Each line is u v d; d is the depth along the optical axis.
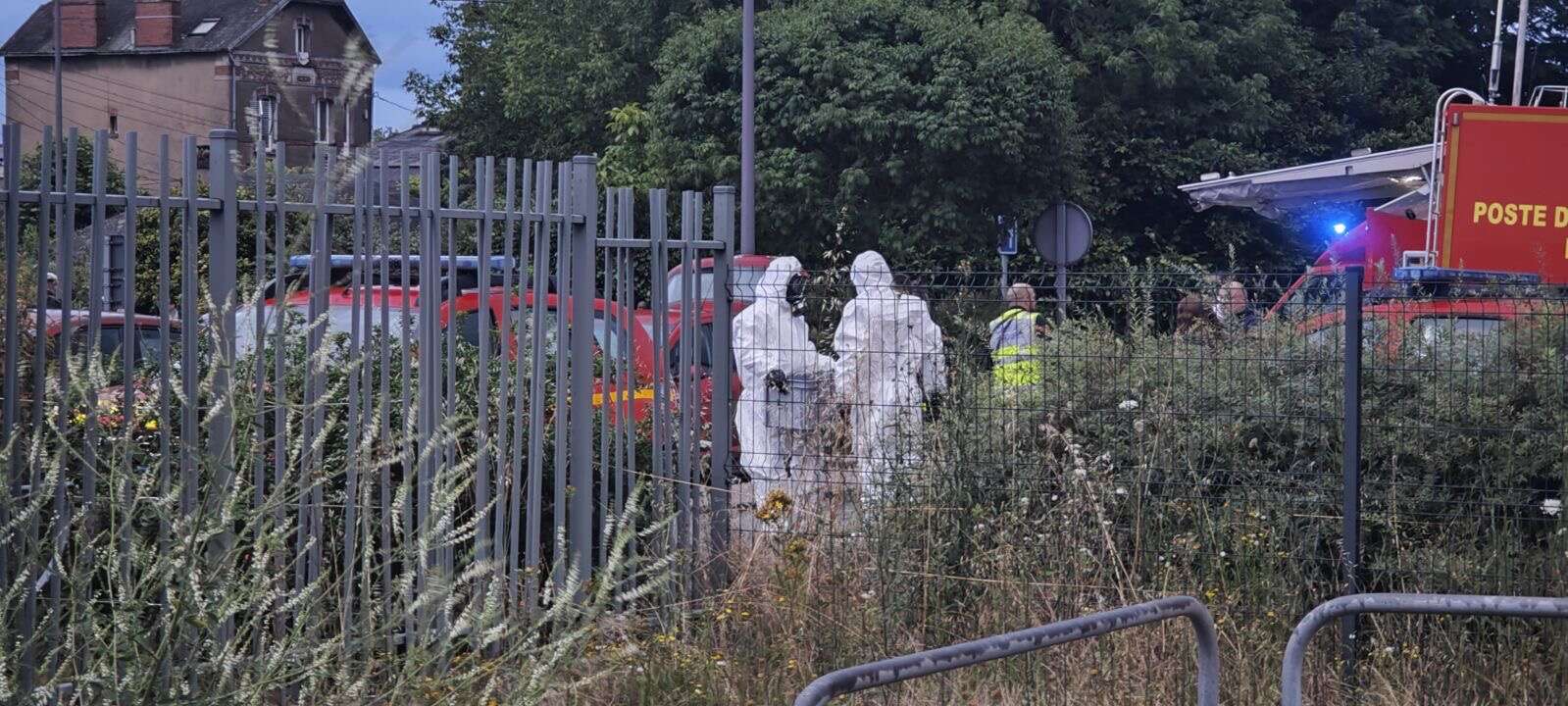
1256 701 5.34
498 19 38.09
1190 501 6.02
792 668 5.52
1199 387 6.24
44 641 4.21
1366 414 6.18
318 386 5.15
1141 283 6.53
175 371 5.19
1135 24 31.67
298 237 4.54
